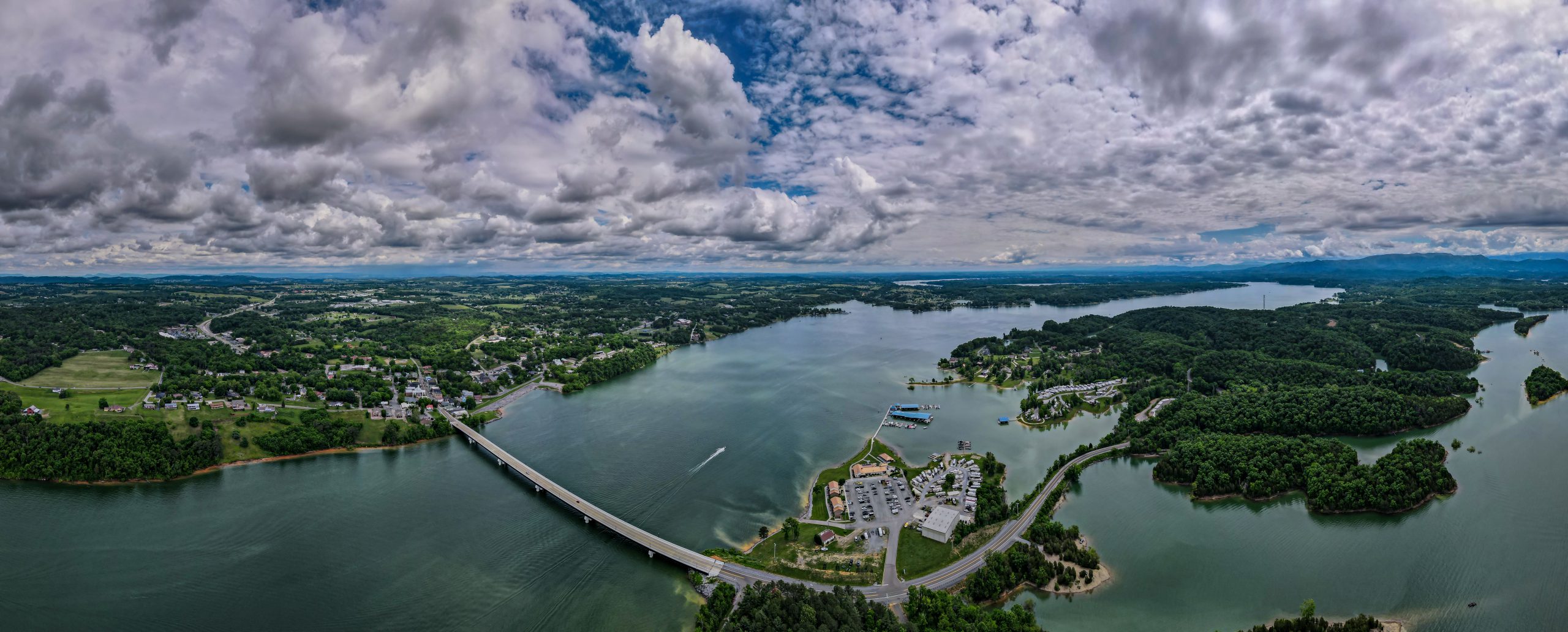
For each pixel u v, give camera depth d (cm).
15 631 18600
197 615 19550
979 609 18450
